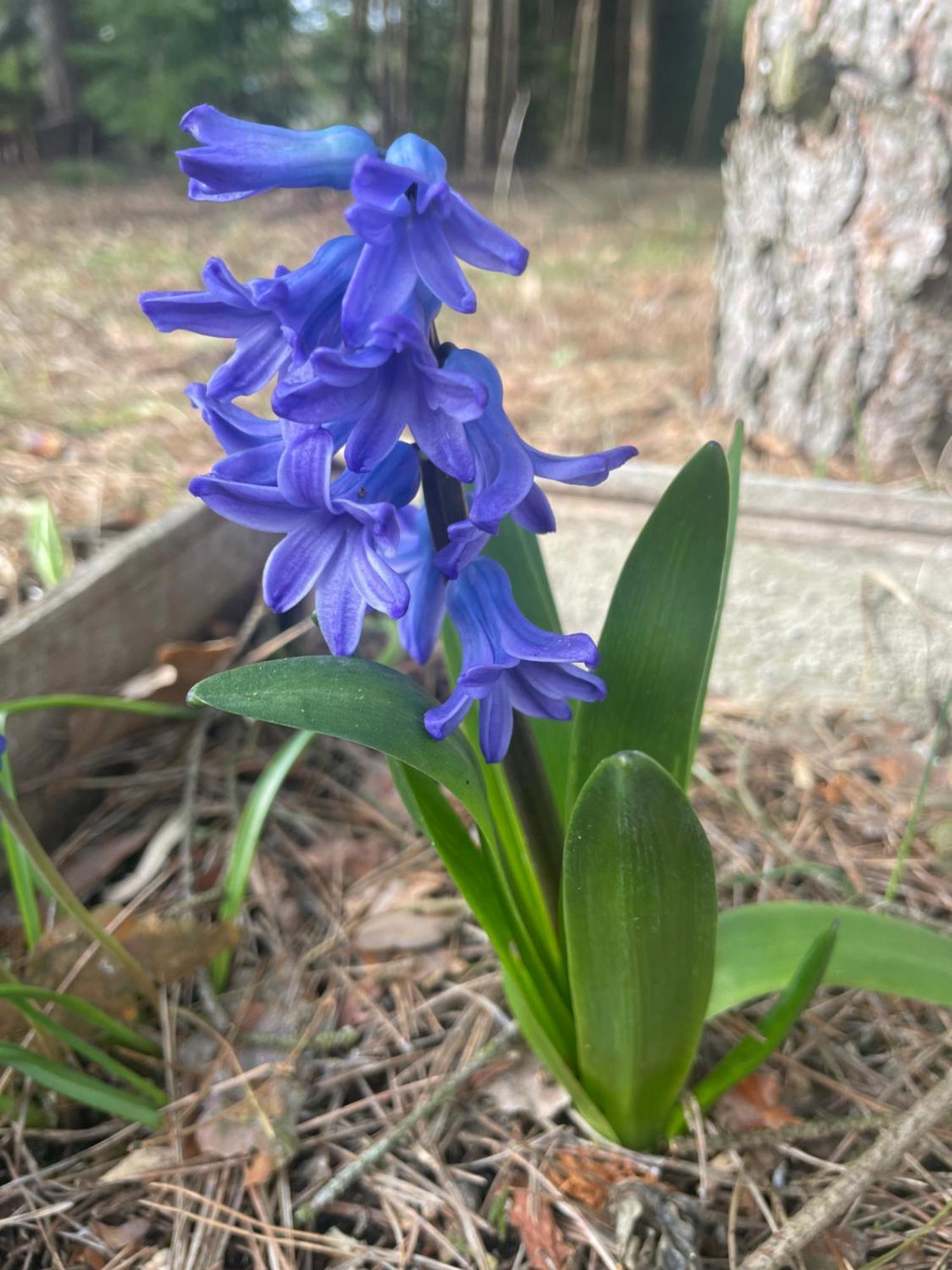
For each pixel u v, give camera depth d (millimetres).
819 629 391
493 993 282
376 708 170
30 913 259
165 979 268
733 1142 235
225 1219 229
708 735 385
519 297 816
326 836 336
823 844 334
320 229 1084
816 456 486
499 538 241
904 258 434
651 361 632
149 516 438
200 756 356
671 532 212
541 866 218
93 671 344
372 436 147
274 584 161
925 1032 268
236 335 159
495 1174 240
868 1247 219
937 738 288
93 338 695
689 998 194
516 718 203
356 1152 244
